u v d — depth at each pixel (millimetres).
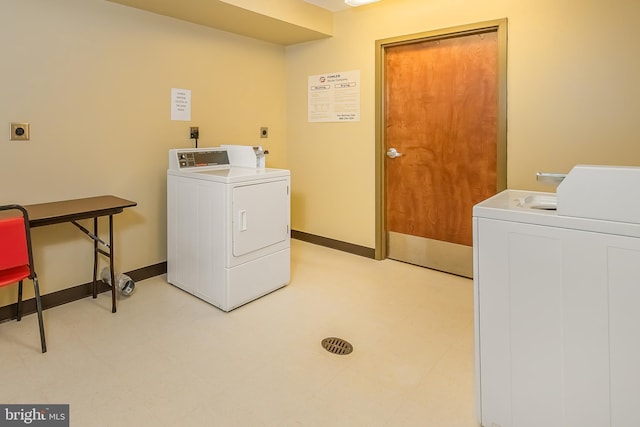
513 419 1519
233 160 3326
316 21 3586
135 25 2959
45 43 2516
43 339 2135
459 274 3361
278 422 1655
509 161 2916
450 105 3215
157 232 3275
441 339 2328
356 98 3719
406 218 3623
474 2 2947
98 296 2898
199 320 2545
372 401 1788
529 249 1408
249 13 3094
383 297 2922
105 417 1670
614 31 2438
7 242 1935
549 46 2668
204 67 3459
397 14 3355
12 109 2416
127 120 2980
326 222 4152
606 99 2506
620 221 1244
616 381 1306
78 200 2697
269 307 2744
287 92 4273
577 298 1340
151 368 2020
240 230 2654
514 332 1475
